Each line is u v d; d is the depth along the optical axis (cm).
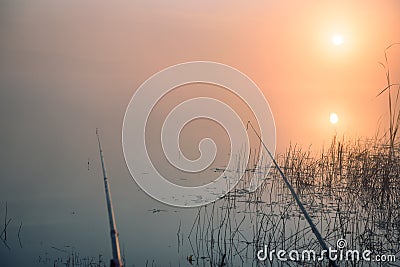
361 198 1117
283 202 1128
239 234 973
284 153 1479
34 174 1331
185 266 861
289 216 1043
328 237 937
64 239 970
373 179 1158
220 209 1104
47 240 964
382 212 1039
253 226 1003
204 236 973
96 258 897
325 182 1235
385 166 1146
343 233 946
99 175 1332
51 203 1149
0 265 862
